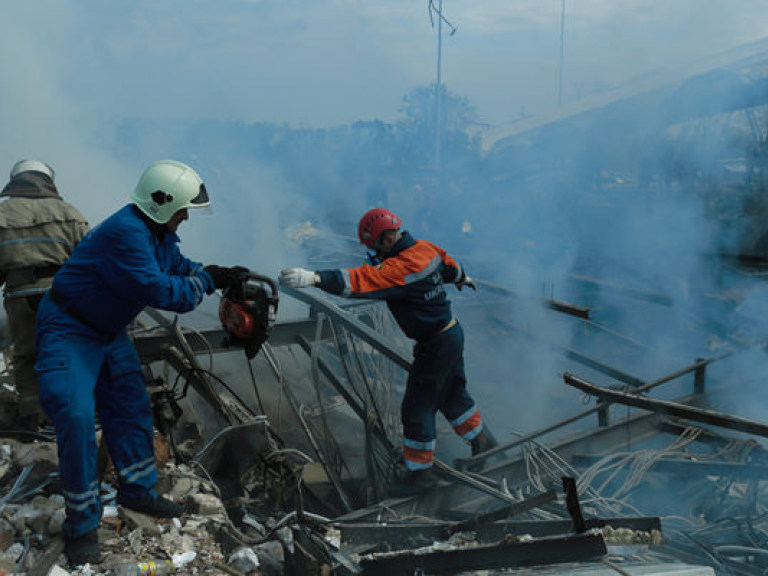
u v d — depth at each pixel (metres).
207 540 3.35
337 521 3.86
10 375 4.95
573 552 2.70
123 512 3.36
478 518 3.49
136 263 3.00
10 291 3.96
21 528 3.18
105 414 3.34
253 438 4.34
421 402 4.09
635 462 4.54
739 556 3.57
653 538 3.17
